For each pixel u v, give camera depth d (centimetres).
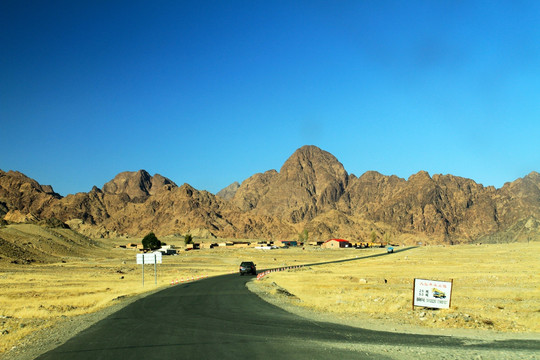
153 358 1417
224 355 1452
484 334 1933
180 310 2692
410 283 5197
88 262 12488
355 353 1491
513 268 7244
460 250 17288
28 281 6166
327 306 2866
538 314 2544
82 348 1612
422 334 1909
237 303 3067
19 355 1558
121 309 2816
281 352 1498
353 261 11794
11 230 14138
